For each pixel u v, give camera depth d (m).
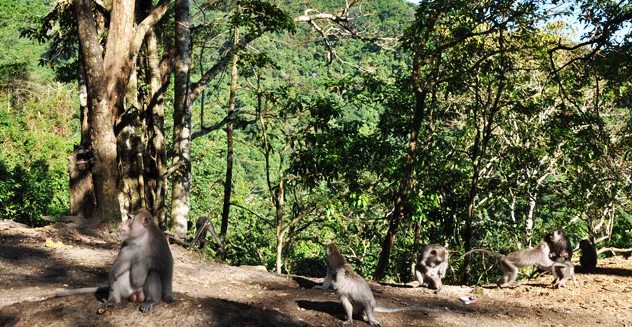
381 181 15.28
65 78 20.19
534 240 22.41
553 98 17.56
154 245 6.99
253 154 40.00
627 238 22.06
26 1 48.78
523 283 11.88
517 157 17.94
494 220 21.89
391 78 16.73
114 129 13.65
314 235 23.17
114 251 11.70
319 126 15.04
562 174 21.14
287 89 16.16
